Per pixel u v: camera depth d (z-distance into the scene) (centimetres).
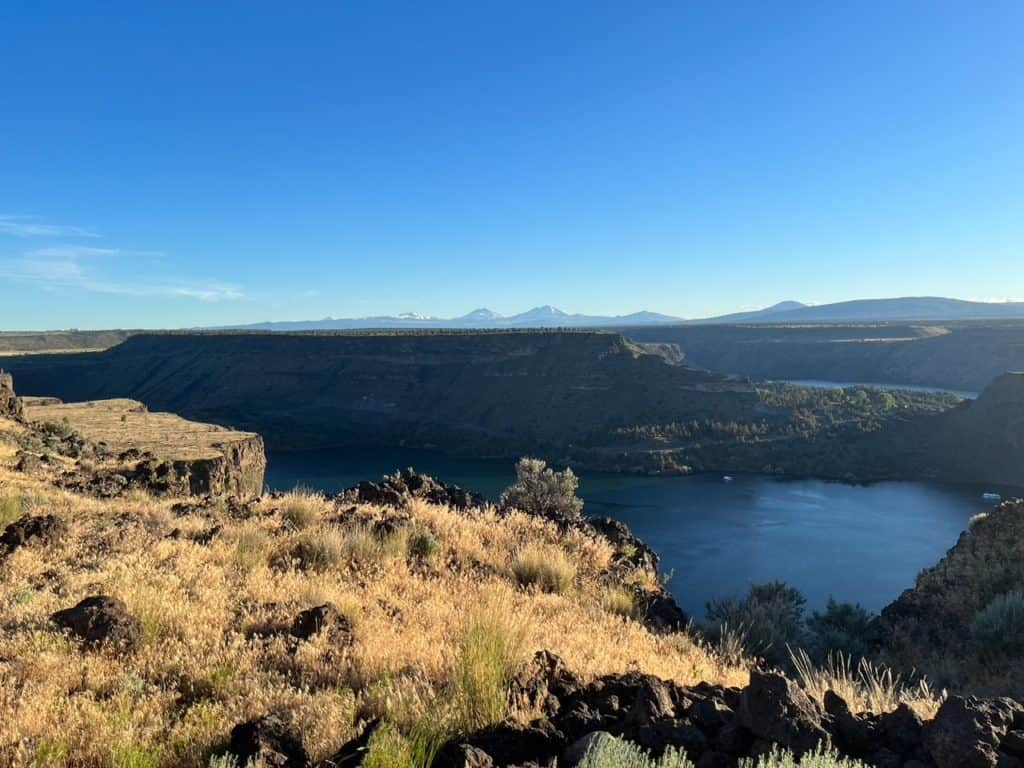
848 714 374
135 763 349
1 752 360
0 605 620
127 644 532
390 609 690
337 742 371
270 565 844
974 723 332
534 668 454
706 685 471
